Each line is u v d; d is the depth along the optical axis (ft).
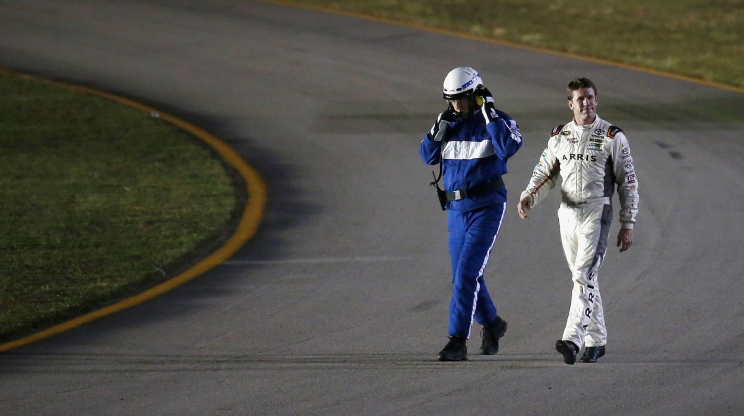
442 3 312.29
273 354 88.12
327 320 98.68
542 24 287.69
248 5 307.17
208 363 85.87
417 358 85.25
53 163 179.73
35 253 128.06
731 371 78.48
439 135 84.17
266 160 179.11
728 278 107.14
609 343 87.97
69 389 80.23
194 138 195.93
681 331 90.38
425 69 239.71
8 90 233.76
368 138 189.88
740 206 138.31
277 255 125.39
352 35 272.51
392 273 115.65
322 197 154.81
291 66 246.06
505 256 120.88
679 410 70.38
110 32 282.77
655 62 239.91
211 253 127.54
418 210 145.18
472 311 83.25
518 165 168.25
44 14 302.04
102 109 217.97
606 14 302.04
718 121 189.47
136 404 75.66
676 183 151.64
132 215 146.10
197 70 246.47
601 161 80.02
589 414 70.13
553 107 203.62
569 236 82.38
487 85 222.48
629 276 109.50
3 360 89.61
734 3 319.06
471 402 73.20
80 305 107.14
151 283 115.75
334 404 73.77
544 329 93.71
